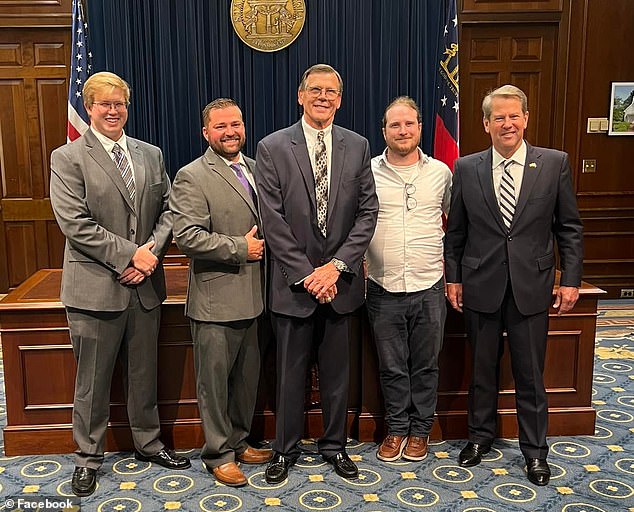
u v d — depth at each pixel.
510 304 2.73
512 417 3.16
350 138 2.70
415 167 2.80
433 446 3.10
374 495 2.67
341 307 2.67
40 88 5.43
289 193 2.61
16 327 2.96
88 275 2.64
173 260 4.51
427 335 2.87
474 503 2.62
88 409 2.72
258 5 4.82
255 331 2.79
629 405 3.57
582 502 2.62
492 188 2.71
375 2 4.87
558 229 2.79
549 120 5.57
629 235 5.79
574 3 5.39
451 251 2.88
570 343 3.15
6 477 2.82
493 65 5.45
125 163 2.71
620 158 5.68
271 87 4.93
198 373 2.74
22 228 5.61
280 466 2.78
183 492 2.70
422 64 4.90
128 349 2.79
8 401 3.01
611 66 5.54
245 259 2.59
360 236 2.63
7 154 5.51
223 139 2.64
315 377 3.12
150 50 4.82
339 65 4.93
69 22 5.29
